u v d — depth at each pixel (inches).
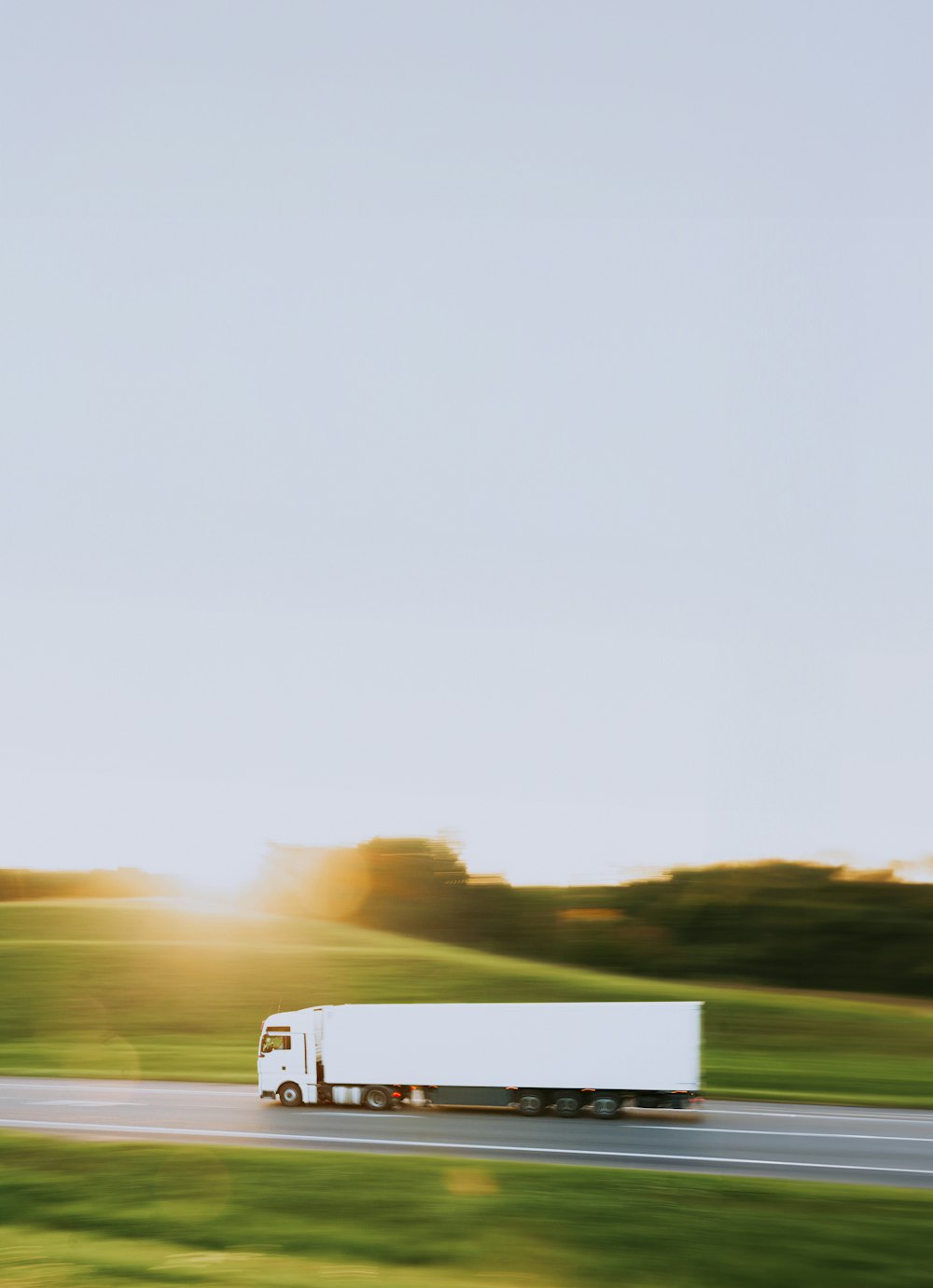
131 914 3634.4
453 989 2524.6
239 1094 1546.5
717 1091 1589.6
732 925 3388.3
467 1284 665.0
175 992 2506.2
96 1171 970.1
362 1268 695.7
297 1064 1416.1
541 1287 669.9
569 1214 815.1
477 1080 1355.8
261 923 3595.0
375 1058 1387.8
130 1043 2111.2
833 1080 1697.8
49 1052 2006.6
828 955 3225.9
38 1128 1250.6
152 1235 791.1
